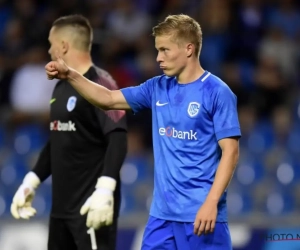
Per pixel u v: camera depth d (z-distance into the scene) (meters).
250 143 39.62
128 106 18.64
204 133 17.47
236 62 45.09
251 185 37.22
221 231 17.39
